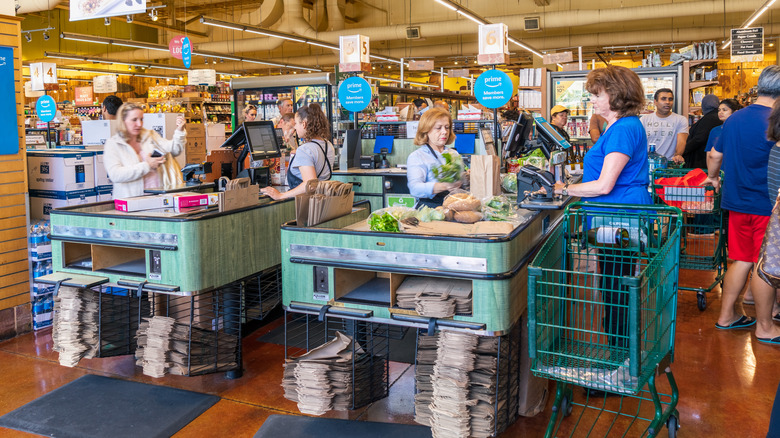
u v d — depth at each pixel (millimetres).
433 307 2701
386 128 7281
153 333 3480
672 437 2857
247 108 9781
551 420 2779
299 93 9477
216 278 3484
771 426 2107
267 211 3902
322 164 4473
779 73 3848
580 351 2584
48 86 16312
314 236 2961
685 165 7758
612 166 3021
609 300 2961
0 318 4371
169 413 3252
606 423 3094
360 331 3309
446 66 34031
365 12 25016
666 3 18812
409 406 3332
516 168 4516
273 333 4543
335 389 2955
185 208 3641
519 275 2832
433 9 24016
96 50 26516
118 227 3469
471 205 3086
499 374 2770
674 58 8891
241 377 3756
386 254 2812
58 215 3652
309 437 2977
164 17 24531
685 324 4609
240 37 27094
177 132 4512
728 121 4145
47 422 3160
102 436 3012
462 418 2717
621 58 29891
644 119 7008
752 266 4270
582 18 19375
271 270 3971
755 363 3824
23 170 4469
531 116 4227
